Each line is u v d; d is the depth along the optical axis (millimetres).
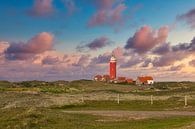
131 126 38750
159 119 46375
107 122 43406
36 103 70438
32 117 42656
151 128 36031
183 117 48438
